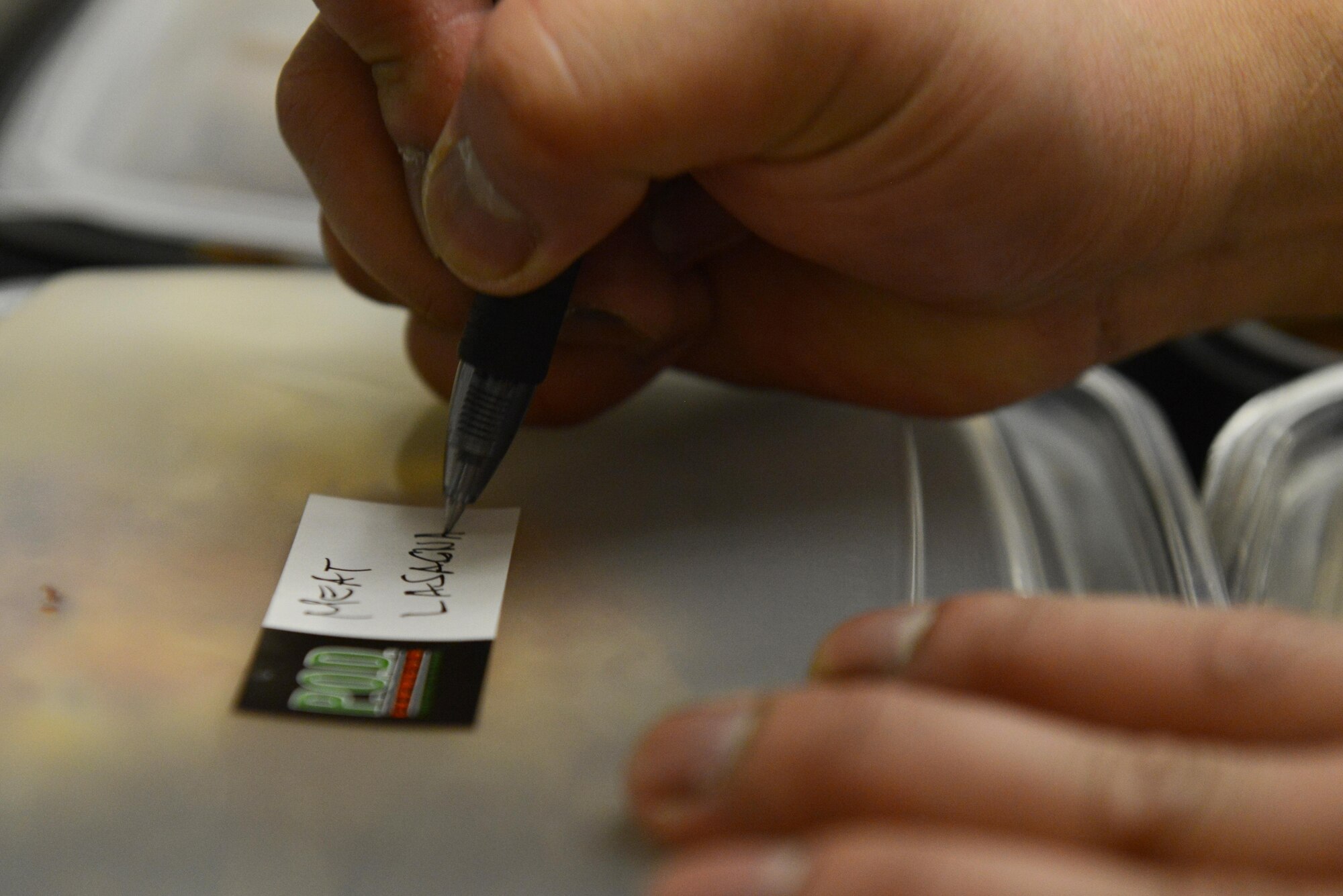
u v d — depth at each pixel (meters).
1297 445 0.51
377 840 0.27
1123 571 0.45
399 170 0.41
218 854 0.27
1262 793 0.23
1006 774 0.24
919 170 0.38
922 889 0.21
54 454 0.40
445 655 0.33
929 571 0.39
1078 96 0.38
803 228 0.41
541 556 0.38
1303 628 0.28
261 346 0.49
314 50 0.42
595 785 0.29
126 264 0.65
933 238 0.41
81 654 0.32
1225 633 0.28
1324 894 0.21
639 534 0.39
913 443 0.46
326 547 0.37
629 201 0.34
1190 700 0.27
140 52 0.78
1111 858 0.23
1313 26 0.45
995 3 0.36
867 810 0.24
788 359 0.48
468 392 0.38
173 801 0.28
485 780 0.29
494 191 0.33
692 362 0.50
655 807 0.26
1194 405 0.70
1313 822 0.23
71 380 0.44
